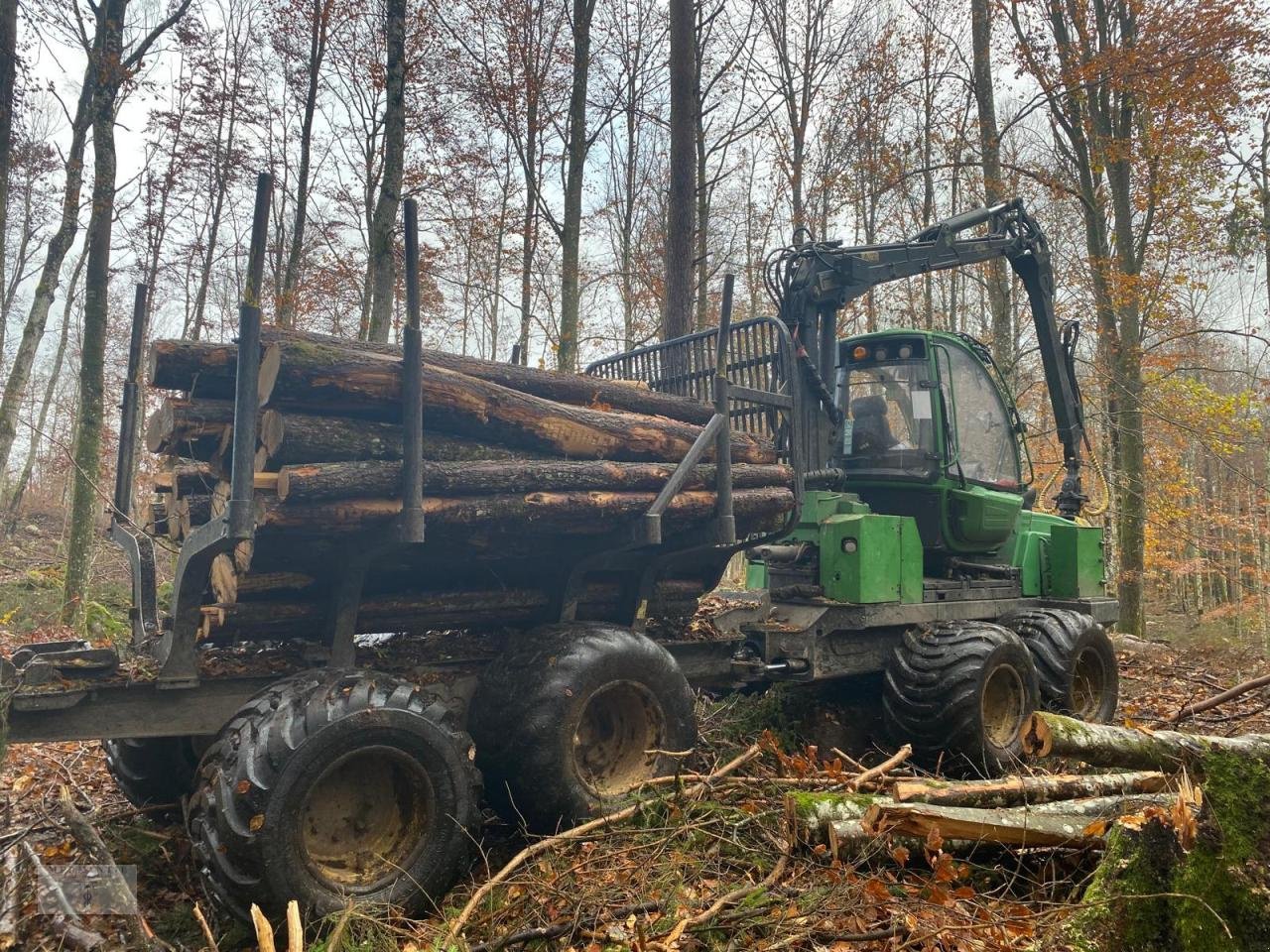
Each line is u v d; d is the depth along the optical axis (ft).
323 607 13.70
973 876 12.20
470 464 12.92
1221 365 75.00
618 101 44.34
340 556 12.96
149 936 9.55
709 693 21.34
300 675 11.66
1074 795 12.79
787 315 21.30
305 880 10.22
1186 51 40.32
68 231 37.86
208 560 11.89
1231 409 43.70
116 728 11.71
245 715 10.95
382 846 11.30
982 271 68.08
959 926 9.91
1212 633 44.75
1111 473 47.32
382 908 10.57
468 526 12.96
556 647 13.61
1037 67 44.06
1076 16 43.80
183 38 39.93
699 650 17.08
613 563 15.85
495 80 40.98
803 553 19.62
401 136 28.37
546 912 10.39
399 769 11.43
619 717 14.48
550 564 15.57
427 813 11.35
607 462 14.25
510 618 15.74
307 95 44.06
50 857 12.60
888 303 65.41
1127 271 43.60
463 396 12.88
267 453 11.74
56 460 72.38
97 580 43.86
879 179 51.78
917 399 21.07
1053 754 11.07
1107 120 44.52
